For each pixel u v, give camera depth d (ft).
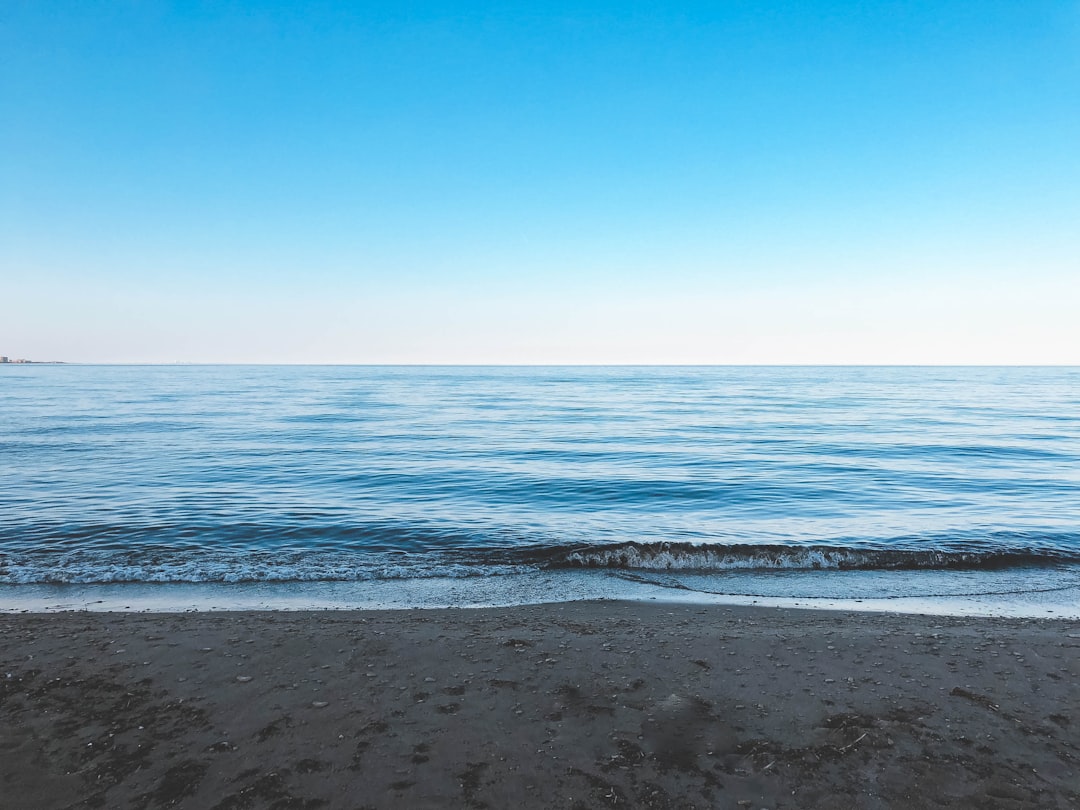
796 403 188.44
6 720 14.52
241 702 15.48
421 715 14.88
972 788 12.27
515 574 31.76
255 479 59.52
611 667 17.92
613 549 34.14
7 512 44.55
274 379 452.76
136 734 13.92
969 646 19.88
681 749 13.53
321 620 22.81
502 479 60.70
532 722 14.61
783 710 15.38
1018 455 77.46
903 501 51.08
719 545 34.73
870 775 12.67
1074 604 27.07
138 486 55.11
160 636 20.07
